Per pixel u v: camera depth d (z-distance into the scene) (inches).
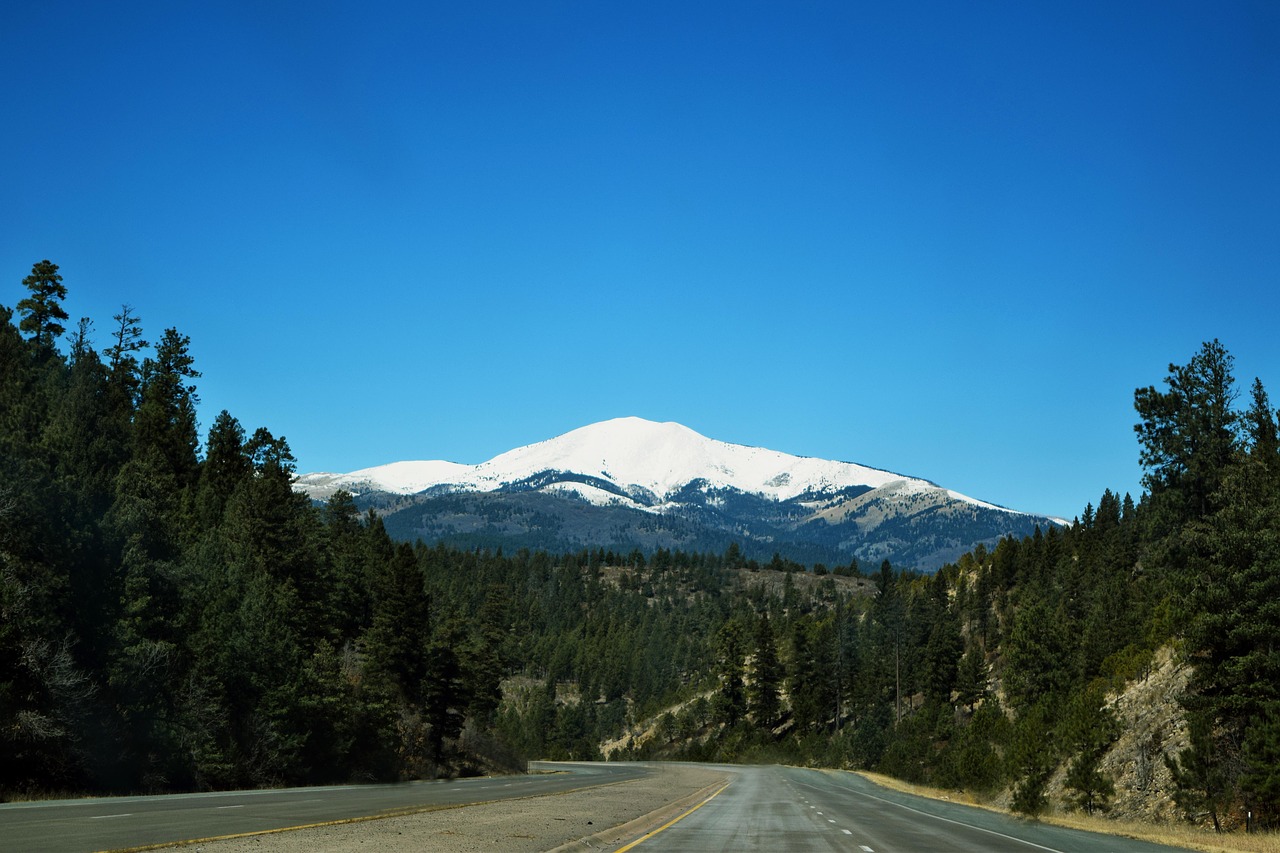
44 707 1486.2
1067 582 4926.2
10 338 2979.8
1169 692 1704.0
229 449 3951.8
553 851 799.7
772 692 6171.3
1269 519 1491.1
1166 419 2401.6
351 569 3863.2
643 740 6879.9
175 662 1921.8
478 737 3826.3
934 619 5787.4
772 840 974.4
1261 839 1040.2
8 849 661.3
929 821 1333.7
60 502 1705.2
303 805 1289.4
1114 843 1014.4
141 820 938.7
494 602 6008.9
